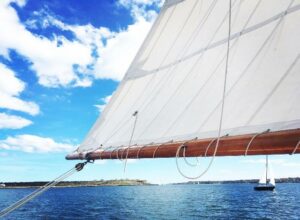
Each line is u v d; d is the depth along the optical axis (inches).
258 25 135.6
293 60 113.2
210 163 117.1
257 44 131.9
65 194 6363.2
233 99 129.5
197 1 186.4
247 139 109.1
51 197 5017.2
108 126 202.1
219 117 130.5
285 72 113.9
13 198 4539.9
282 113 106.4
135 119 181.2
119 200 3720.5
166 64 185.8
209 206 2608.3
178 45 184.7
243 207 2438.5
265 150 102.7
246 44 137.7
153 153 151.0
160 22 210.4
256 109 117.0
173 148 139.8
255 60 129.3
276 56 120.7
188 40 178.4
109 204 3043.8
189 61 169.5
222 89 138.1
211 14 169.9
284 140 97.0
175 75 173.9
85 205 2984.7
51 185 187.0
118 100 212.2
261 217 1818.4
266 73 121.3
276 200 3090.6
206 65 155.7
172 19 199.9
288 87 109.7
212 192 6063.0
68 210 2461.9
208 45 161.0
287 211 2074.3
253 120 115.5
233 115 125.0
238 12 151.4
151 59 201.9
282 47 119.6
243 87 128.3
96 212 2245.3
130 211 2274.9
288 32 119.6
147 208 2504.9
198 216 1921.8
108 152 183.3
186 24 186.1
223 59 146.9
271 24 129.4
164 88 176.6
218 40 155.0
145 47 212.5
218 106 135.0
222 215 1952.5
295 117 101.3
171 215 1990.7
